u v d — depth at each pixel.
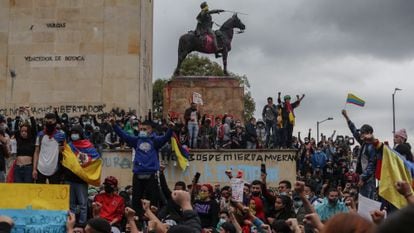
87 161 18.03
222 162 32.53
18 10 38.12
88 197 19.39
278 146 34.12
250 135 34.03
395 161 12.72
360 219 4.21
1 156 19.41
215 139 34.16
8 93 37.47
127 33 37.84
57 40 37.91
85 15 38.03
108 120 32.75
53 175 17.86
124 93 37.41
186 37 41.25
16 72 37.66
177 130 31.66
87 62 37.66
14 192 12.12
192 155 32.50
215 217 17.36
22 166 18.36
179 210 16.11
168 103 40.34
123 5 38.03
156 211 16.17
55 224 12.02
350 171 34.72
